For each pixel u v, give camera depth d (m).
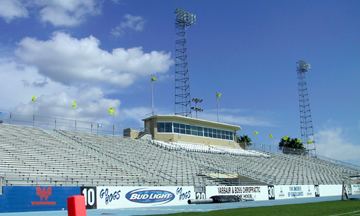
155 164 54.41
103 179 41.53
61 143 49.50
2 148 40.91
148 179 46.81
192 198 45.31
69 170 41.22
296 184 64.31
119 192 38.22
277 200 52.19
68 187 34.44
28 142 45.56
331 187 68.38
